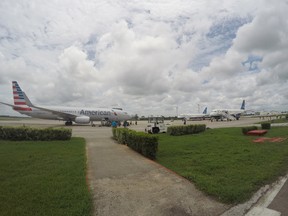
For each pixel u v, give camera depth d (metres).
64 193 4.92
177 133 21.38
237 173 6.70
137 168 7.60
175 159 9.07
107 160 8.97
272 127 30.44
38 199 4.58
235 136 18.84
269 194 5.18
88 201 4.53
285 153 10.20
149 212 4.22
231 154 10.01
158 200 4.79
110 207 4.42
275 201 4.77
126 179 6.30
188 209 4.37
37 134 15.88
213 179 6.07
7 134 15.63
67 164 7.85
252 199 4.86
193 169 7.25
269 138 16.75
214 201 4.75
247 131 20.45
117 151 11.31
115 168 7.58
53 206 4.26
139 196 5.00
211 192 5.09
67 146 12.66
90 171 7.15
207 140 15.77
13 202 4.42
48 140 15.93
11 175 6.36
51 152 10.47
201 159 8.90
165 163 8.35
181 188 5.53
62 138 16.28
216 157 9.30
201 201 4.74
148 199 4.84
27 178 6.05
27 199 4.57
